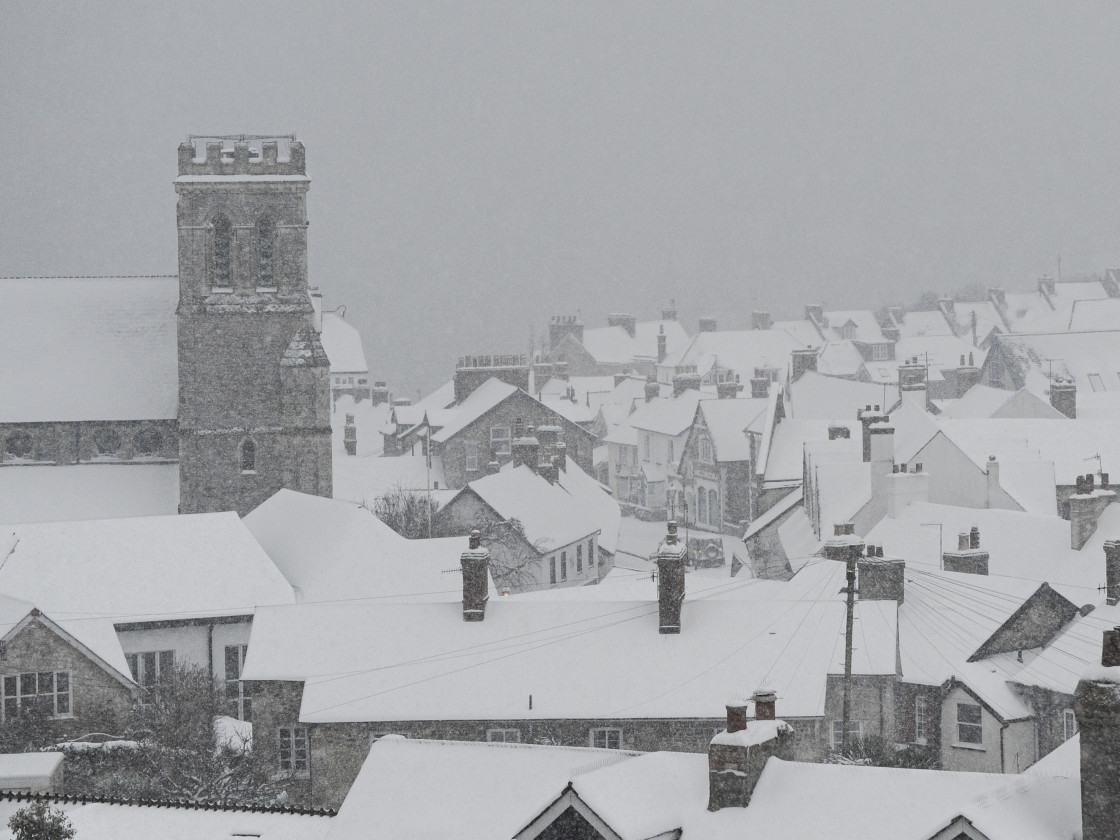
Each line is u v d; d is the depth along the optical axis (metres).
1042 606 129.75
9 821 77.81
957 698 122.31
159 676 151.25
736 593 147.25
